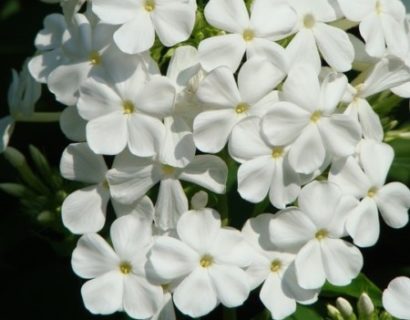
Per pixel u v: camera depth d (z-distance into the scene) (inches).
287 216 19.1
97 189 19.6
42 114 21.1
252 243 19.2
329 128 19.0
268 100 19.0
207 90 18.8
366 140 19.5
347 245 19.3
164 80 18.8
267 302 19.2
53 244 20.8
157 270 18.9
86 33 19.4
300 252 19.2
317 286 19.2
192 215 19.0
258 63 18.9
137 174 19.1
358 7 19.6
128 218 19.2
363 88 19.6
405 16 20.3
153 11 19.1
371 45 19.5
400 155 21.5
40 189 21.1
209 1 19.3
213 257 19.0
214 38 19.0
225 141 18.9
